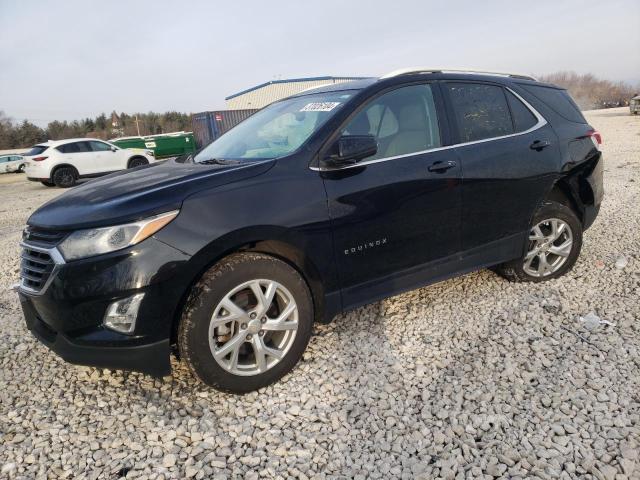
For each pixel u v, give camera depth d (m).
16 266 5.71
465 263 3.50
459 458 2.16
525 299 3.71
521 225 3.73
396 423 2.43
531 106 3.88
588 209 4.21
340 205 2.84
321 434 2.37
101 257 2.33
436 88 3.43
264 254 2.70
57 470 2.20
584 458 2.11
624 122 26.83
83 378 2.95
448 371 2.83
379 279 3.10
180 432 2.42
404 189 3.07
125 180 2.99
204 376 2.54
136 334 2.38
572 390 2.57
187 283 2.45
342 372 2.88
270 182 2.70
